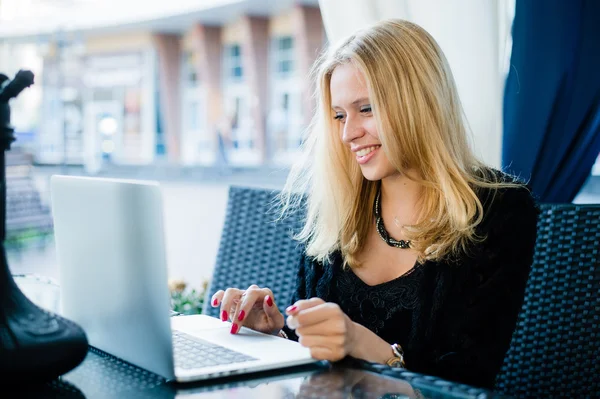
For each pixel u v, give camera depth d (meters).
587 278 1.52
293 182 1.78
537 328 1.54
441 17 1.94
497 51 1.95
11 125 0.91
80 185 1.05
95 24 22.64
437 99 1.40
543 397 1.53
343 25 1.98
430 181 1.41
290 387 0.93
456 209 1.36
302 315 1.04
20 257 5.86
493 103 1.94
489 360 1.28
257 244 1.90
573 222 1.53
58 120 18.45
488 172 1.49
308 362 1.03
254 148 22.59
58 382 0.96
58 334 0.90
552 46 1.94
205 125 24.03
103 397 0.90
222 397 0.89
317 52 1.87
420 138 1.39
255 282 1.88
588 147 1.99
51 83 18.14
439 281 1.35
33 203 6.90
